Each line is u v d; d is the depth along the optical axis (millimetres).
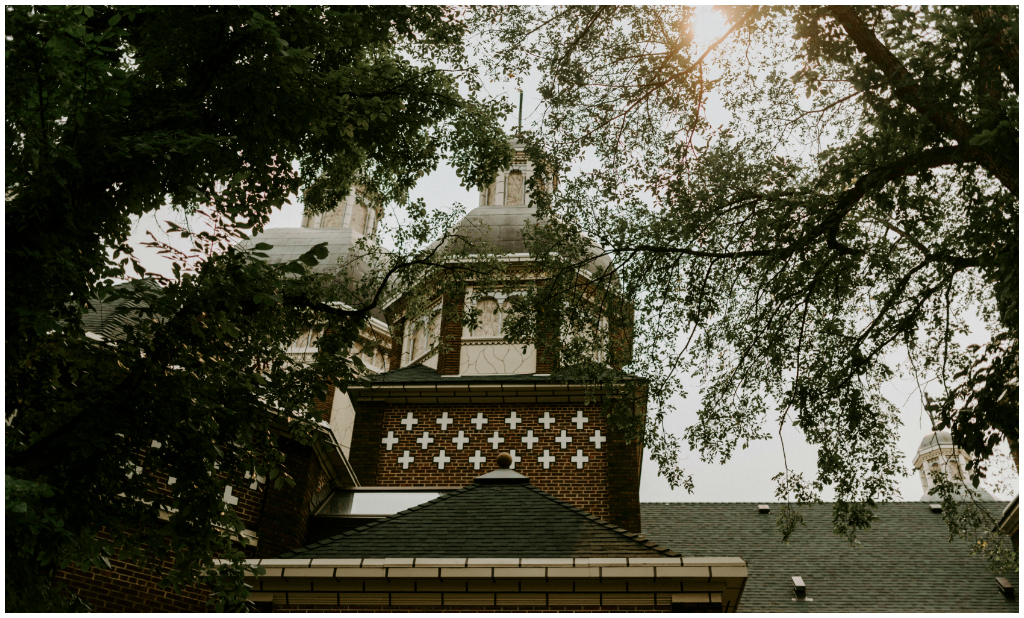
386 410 21359
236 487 9562
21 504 6125
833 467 11336
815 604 16031
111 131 7914
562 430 20500
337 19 10734
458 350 22547
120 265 8367
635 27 11375
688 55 11359
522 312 12898
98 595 12953
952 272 11094
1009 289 8469
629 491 19297
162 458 8539
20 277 7332
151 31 8867
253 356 9930
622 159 11766
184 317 8234
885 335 11562
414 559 10914
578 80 11562
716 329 11977
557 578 10680
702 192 11227
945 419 9703
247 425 9094
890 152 10109
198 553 8859
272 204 10414
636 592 10680
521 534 11867
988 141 8289
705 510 21688
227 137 8062
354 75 10039
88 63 7238
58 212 7426
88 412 7844
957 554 18156
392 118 12711
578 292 12797
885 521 20406
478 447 20562
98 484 8281
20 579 7117
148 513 8664
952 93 8898
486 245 14961
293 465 16469
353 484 19234
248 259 8406
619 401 12617
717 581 10609
